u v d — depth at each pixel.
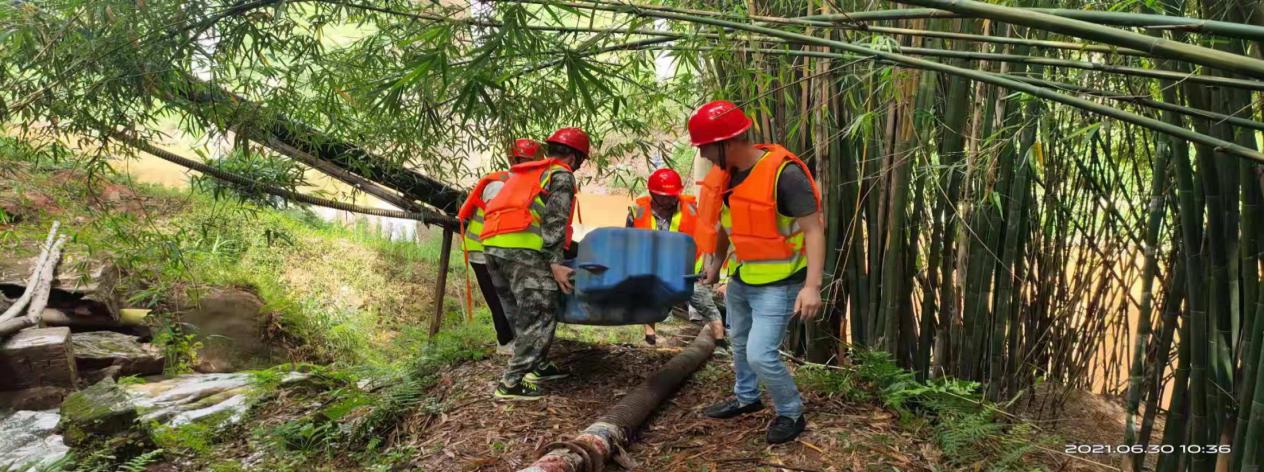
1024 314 3.78
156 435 3.65
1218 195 2.31
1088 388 4.39
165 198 7.62
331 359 6.79
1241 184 2.16
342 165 4.66
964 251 3.29
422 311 7.93
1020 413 3.78
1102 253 3.73
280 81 3.64
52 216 5.82
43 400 4.46
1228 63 1.23
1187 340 2.65
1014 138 3.08
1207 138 1.61
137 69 2.97
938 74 3.28
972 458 2.94
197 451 3.63
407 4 3.13
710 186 3.01
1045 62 1.86
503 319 4.46
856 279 3.69
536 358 3.62
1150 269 2.76
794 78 3.66
